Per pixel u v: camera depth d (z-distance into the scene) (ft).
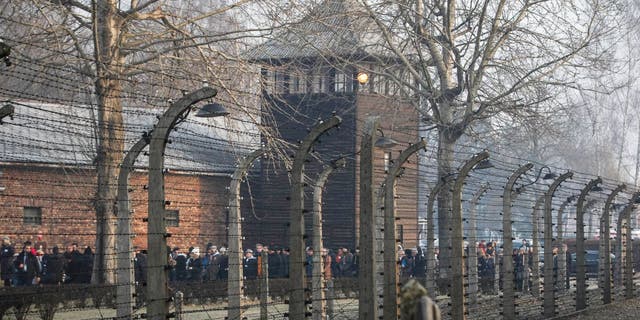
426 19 146.00
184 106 39.86
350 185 159.12
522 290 113.60
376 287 50.44
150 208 39.83
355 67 148.36
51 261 98.63
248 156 59.00
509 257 73.51
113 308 73.51
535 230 100.22
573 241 206.08
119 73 97.96
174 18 119.24
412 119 153.79
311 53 150.61
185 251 146.72
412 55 154.92
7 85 103.40
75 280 99.60
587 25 150.10
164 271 39.58
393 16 146.00
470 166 64.64
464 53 150.30
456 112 158.10
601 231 108.47
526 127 148.66
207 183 164.14
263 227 175.63
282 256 116.37
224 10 116.37
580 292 92.63
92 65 105.81
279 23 116.26
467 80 144.36
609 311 94.89
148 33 113.50
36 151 123.95
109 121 98.58
